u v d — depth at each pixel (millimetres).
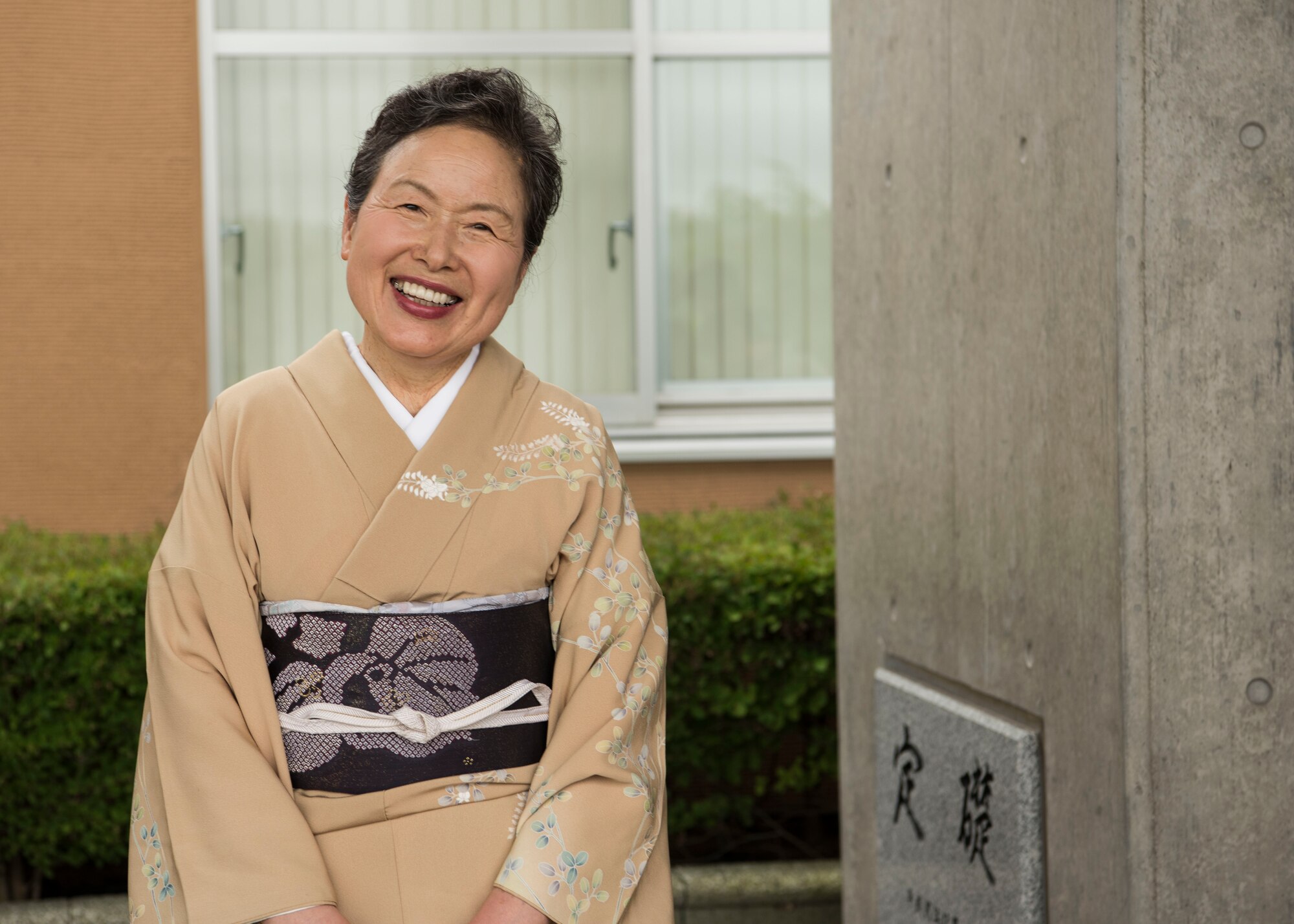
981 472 2100
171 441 4164
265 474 1541
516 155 1587
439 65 4391
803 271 4570
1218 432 1690
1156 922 1688
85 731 3195
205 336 4238
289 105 4355
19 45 4074
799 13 4504
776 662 3404
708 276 4551
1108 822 1747
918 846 2326
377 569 1506
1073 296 1799
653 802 1594
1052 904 1920
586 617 1595
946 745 2209
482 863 1495
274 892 1407
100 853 3275
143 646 3203
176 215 4152
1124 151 1661
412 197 1545
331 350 1623
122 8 4113
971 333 2117
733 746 3508
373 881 1473
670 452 4328
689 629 3377
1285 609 1703
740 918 3270
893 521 2449
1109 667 1735
